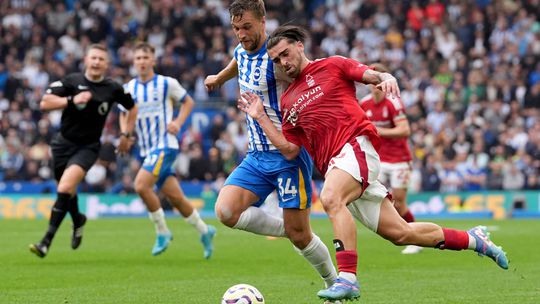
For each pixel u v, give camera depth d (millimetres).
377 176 18531
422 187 57875
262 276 25203
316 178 56750
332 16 75500
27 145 61375
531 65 68000
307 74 18656
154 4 73688
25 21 74375
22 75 68750
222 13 76688
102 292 21844
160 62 67562
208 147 62062
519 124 61875
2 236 39000
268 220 20312
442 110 63406
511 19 72875
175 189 30297
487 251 19766
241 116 62156
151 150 30625
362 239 37750
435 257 30297
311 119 18641
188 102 31297
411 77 68125
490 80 66500
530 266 27422
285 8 74875
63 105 28219
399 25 72438
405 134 32344
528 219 53750
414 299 20469
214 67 66938
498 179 57781
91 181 58531
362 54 68500
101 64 28828
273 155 20125
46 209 56531
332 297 17078
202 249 33688
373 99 32844
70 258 30062
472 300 20188
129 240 37438
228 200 19906
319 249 20031
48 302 20172
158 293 21656
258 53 19922
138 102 30812
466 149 59531
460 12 73812
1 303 20031
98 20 71875
